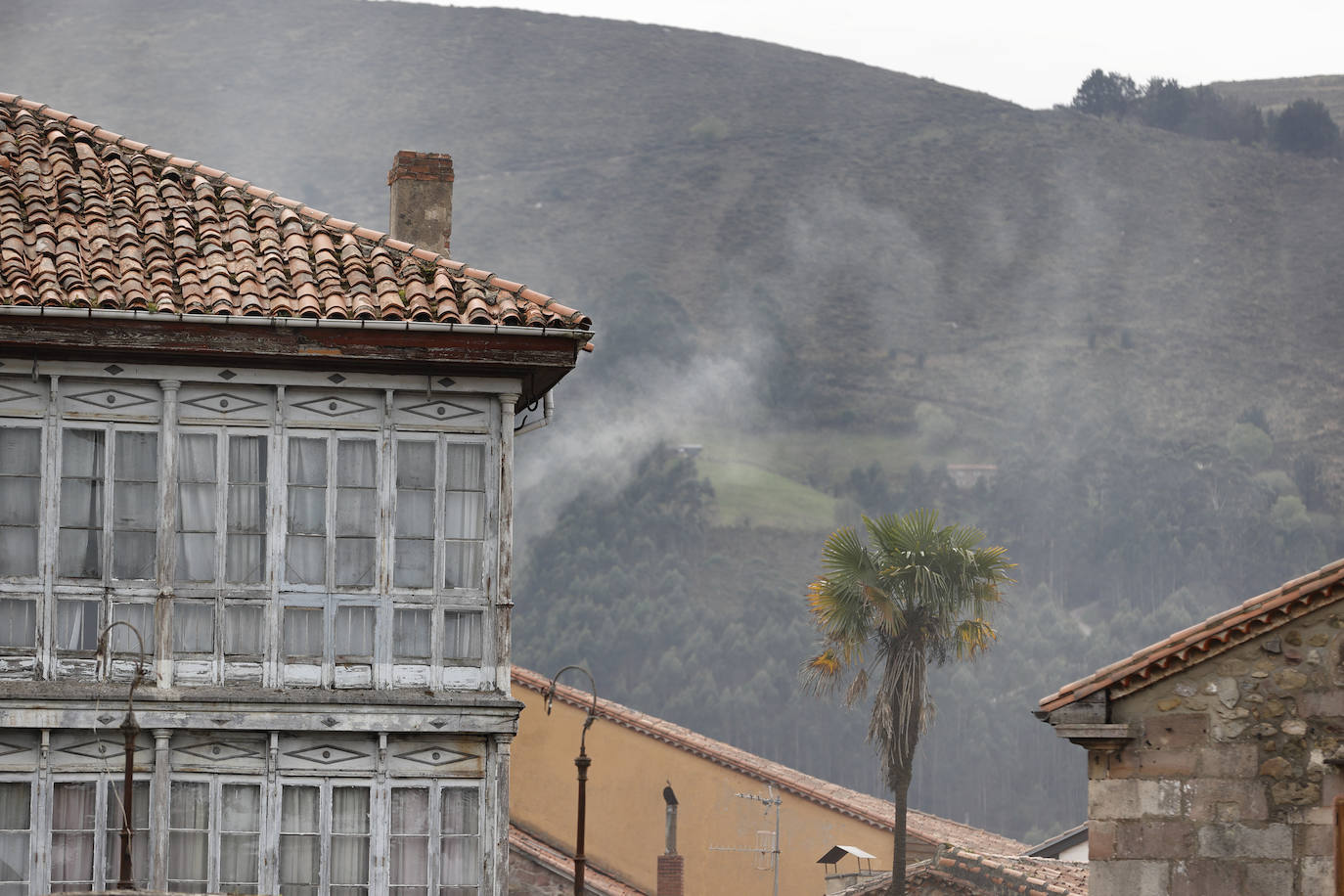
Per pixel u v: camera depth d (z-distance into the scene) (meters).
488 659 26.98
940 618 45.91
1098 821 27.42
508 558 27.22
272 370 26.89
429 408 27.34
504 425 27.44
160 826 25.88
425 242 34.19
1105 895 27.17
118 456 26.52
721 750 59.22
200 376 26.69
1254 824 26.98
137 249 27.80
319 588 26.72
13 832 25.75
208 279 27.28
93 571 26.25
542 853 52.28
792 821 57.06
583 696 59.22
